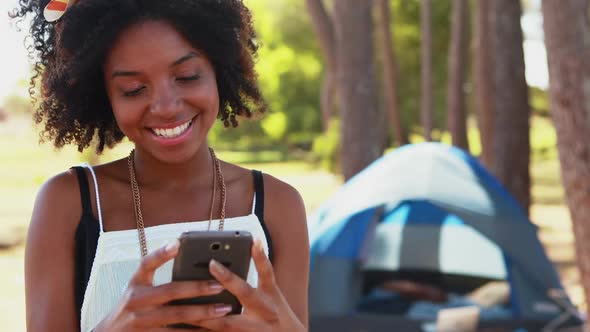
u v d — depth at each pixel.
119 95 1.81
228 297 1.64
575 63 5.20
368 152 10.38
